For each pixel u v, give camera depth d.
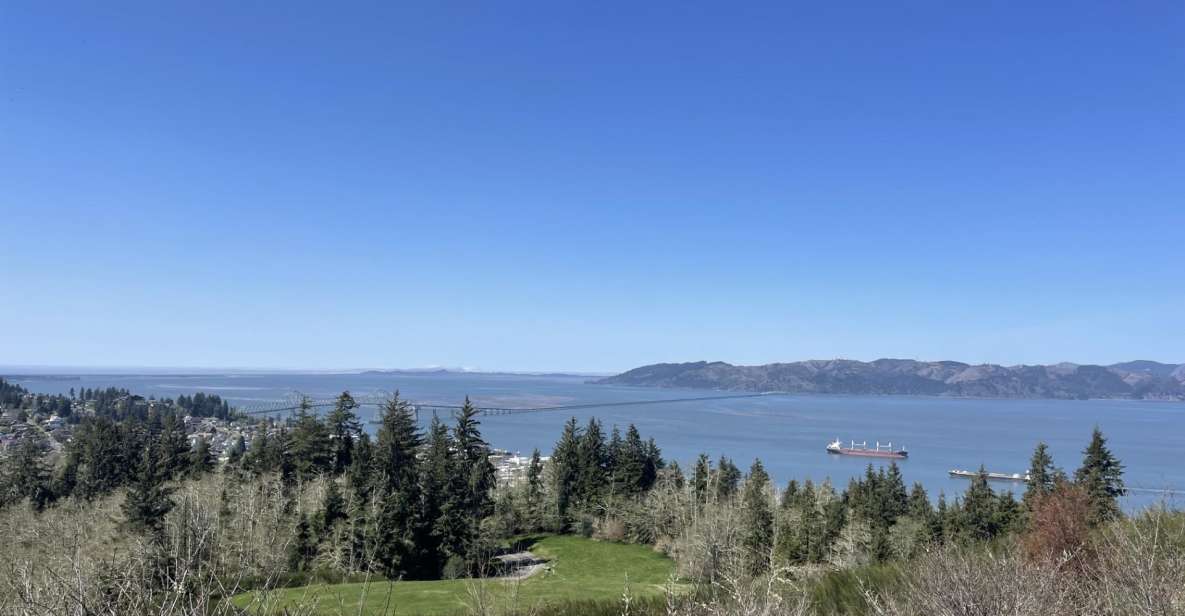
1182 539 10.89
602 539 56.78
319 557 33.03
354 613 12.00
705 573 29.44
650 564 45.44
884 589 11.99
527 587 24.52
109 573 6.06
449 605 18.67
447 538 41.09
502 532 56.09
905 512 52.47
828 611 12.30
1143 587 8.52
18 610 5.62
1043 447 49.69
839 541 41.66
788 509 50.91
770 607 9.21
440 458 55.91
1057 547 13.55
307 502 43.81
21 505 48.59
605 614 14.06
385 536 36.25
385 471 49.59
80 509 46.81
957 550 10.77
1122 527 11.88
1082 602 9.28
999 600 8.77
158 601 6.02
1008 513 46.03
